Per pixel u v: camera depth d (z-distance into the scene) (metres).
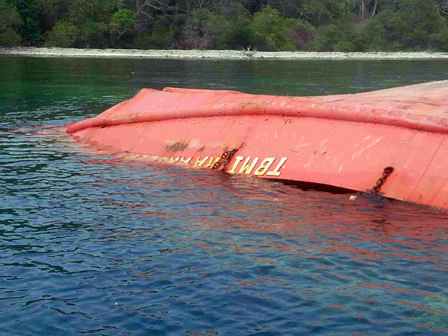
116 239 5.57
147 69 36.19
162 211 6.42
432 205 6.50
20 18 59.47
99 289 4.55
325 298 4.36
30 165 8.68
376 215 6.24
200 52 62.19
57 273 4.83
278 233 5.70
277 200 6.82
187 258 5.11
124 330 3.99
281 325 4.01
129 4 69.50
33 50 56.84
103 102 17.98
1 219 6.13
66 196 7.00
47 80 26.30
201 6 70.44
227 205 6.64
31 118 14.09
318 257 5.10
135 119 10.24
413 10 72.50
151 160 9.05
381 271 4.79
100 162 8.91
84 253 5.23
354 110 7.78
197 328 4.00
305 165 7.70
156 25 68.12
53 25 62.19
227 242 5.47
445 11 82.31
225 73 33.28
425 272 4.76
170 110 9.78
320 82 27.53
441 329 3.91
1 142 10.59
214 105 9.27
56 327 4.03
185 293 4.47
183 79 28.27
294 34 72.06
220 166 8.39
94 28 62.19
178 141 9.26
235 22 67.81
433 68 41.72
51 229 5.84
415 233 5.68
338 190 7.17
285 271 4.82
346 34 70.94
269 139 8.29
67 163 8.83
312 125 8.08
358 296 4.38
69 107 16.56
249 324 4.03
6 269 4.90
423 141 7.02
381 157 7.18
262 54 63.16
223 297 4.40
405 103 7.84
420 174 6.77
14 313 4.20
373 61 53.97
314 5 77.56
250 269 4.87
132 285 4.61
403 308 4.19
